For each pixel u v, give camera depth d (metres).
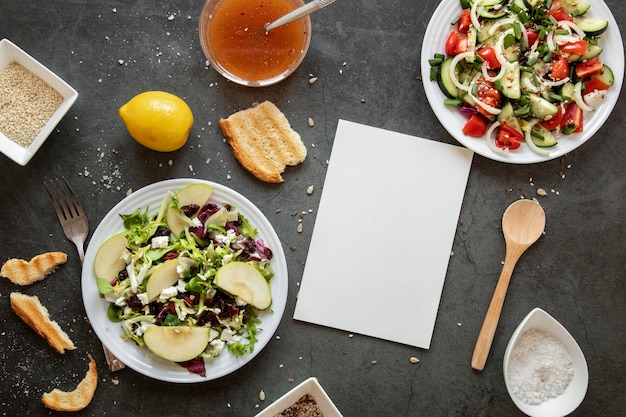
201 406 0.79
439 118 0.77
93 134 0.79
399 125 0.80
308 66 0.80
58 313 0.79
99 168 0.79
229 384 0.79
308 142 0.80
